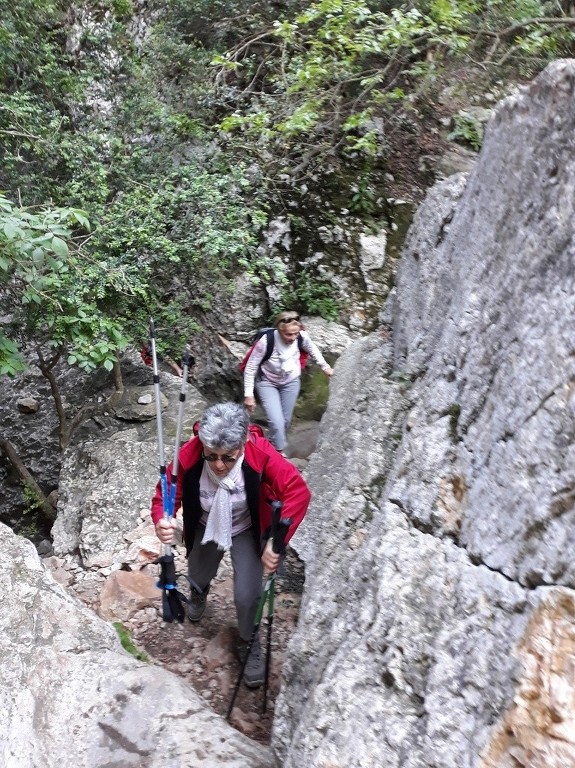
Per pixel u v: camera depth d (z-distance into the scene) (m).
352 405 4.41
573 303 2.00
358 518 3.26
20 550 3.41
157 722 2.59
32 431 7.44
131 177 7.23
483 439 2.33
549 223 2.32
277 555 3.04
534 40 7.19
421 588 2.25
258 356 5.71
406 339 4.30
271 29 8.78
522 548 1.88
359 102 8.41
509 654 1.72
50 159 6.80
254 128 7.51
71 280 5.61
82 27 8.31
